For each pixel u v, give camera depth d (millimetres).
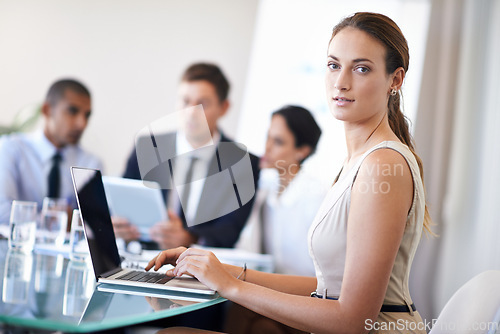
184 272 1363
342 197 1324
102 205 1649
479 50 3977
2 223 2666
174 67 4258
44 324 980
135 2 4258
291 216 2725
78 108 4004
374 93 1346
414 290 3947
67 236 2348
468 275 3869
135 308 1146
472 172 3934
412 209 1277
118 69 4266
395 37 1357
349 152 1463
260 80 4211
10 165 3684
